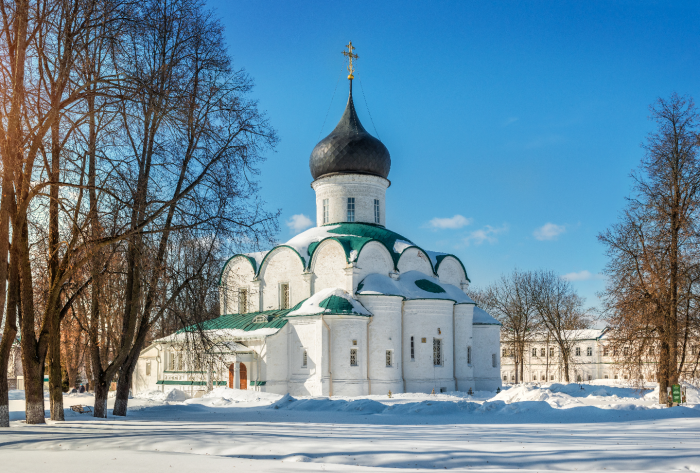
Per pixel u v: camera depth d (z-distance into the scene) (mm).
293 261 53906
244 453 15203
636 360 33750
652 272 32750
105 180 23859
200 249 25812
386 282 50938
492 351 55938
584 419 25219
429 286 52156
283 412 31141
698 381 34719
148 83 23516
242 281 57406
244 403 38562
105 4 22609
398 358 49188
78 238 24562
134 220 23953
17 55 21562
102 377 28047
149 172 26734
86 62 23594
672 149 34188
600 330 102562
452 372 51406
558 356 100875
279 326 48969
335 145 56656
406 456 13992
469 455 14070
